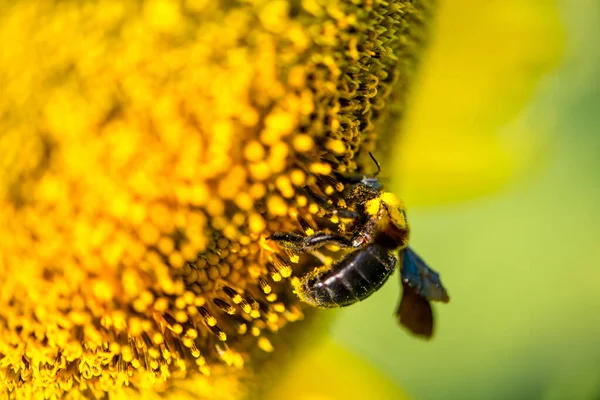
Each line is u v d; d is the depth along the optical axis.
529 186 0.21
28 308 0.18
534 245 0.22
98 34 0.17
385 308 0.22
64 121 0.17
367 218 0.20
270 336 0.21
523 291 0.22
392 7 0.19
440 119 0.21
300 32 0.18
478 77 0.21
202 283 0.19
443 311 0.22
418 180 0.22
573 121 0.21
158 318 0.19
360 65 0.19
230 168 0.18
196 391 0.20
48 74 0.17
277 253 0.19
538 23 0.21
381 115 0.20
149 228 0.18
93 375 0.20
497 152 0.21
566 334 0.21
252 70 0.18
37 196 0.18
